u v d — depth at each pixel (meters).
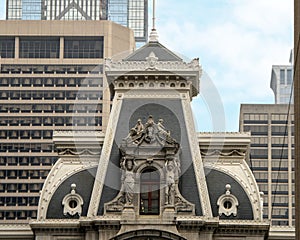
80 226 187.50
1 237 193.62
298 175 129.75
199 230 185.75
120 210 186.38
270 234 192.75
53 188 192.38
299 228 128.50
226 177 192.50
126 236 184.25
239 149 195.00
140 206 185.88
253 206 190.12
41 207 190.88
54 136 195.50
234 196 190.62
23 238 193.88
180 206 186.62
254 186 192.00
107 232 185.75
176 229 184.75
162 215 184.62
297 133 131.12
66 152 195.88
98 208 188.00
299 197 128.88
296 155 132.00
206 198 188.50
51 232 189.00
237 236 188.12
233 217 189.25
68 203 191.25
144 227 184.38
